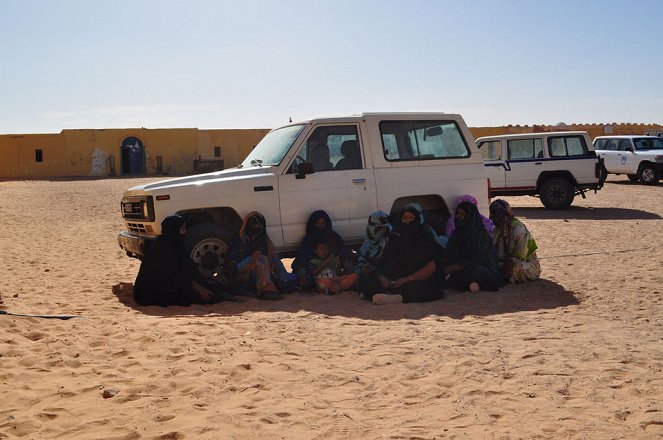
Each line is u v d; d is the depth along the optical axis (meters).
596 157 18.00
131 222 7.99
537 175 18.19
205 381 4.48
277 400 4.12
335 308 6.91
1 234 14.28
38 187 32.59
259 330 5.86
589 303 7.02
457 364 4.78
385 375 4.59
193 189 7.61
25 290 7.91
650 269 8.96
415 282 7.22
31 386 4.39
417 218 7.41
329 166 8.12
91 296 7.66
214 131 47.44
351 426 3.71
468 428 3.67
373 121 8.27
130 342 5.47
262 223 7.55
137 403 4.09
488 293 7.58
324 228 7.80
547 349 5.16
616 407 3.92
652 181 26.75
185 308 7.01
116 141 46.09
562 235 12.92
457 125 8.66
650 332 5.71
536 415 3.83
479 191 8.56
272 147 8.48
